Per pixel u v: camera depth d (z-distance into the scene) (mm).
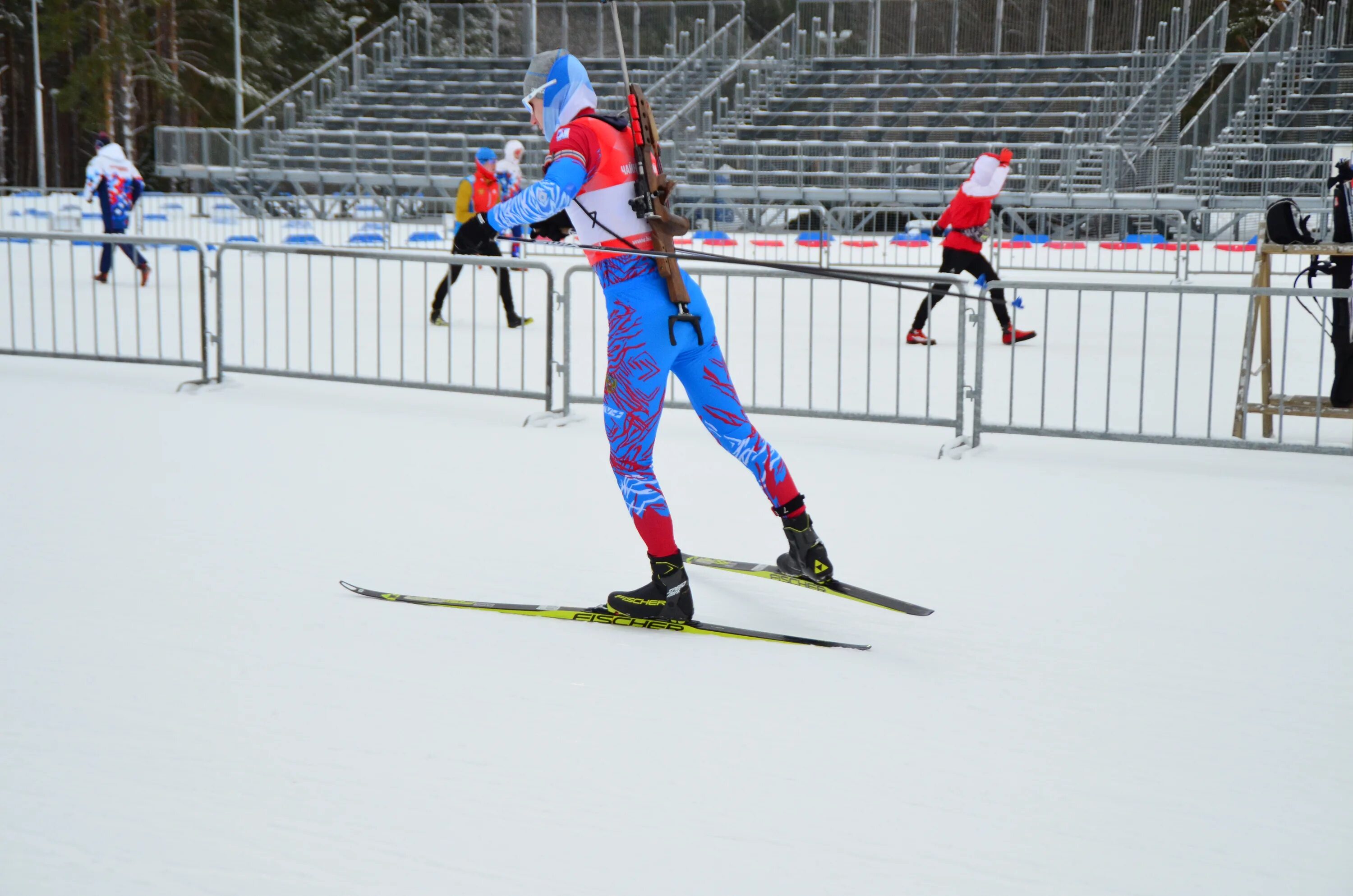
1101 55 24641
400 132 26984
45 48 40625
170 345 9734
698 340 3871
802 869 2418
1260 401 7344
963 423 6500
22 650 3496
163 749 2902
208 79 41688
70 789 2707
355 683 3309
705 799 2691
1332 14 23688
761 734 3018
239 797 2682
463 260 6941
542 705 3176
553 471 5773
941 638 3684
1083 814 2639
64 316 11234
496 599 4004
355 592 4043
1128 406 7406
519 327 10766
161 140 25078
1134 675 3395
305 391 7844
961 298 5797
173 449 6137
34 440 6281
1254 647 3604
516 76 28109
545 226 4031
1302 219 6336
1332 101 23031
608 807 2650
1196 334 10703
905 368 8820
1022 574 4285
